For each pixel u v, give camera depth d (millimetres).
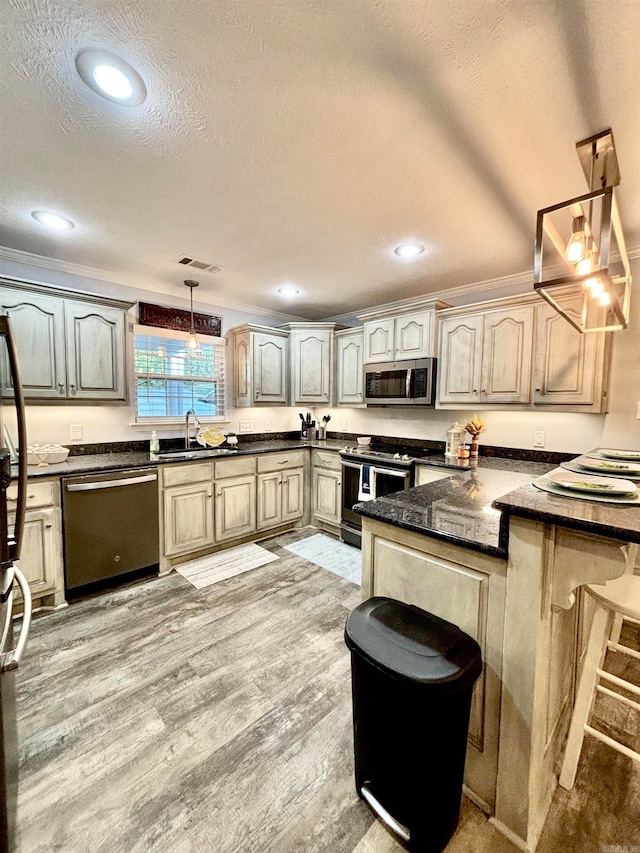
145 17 1001
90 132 1435
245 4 966
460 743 1058
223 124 1395
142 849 1117
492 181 1737
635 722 1606
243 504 3455
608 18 982
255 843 1136
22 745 1451
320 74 1174
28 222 2195
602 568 1030
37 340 2520
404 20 1007
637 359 2473
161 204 1979
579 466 1633
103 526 2598
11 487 2232
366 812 1225
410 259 2719
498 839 1147
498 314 2812
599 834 1168
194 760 1401
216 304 3885
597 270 1168
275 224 2188
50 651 2000
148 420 3426
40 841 1136
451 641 1119
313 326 4059
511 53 1096
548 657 1193
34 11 981
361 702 1166
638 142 1436
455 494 1784
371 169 1664
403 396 3357
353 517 3539
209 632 2176
